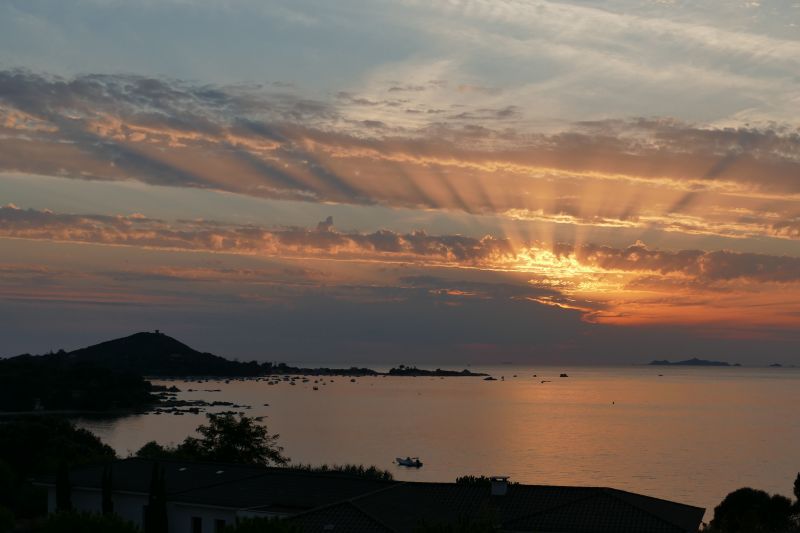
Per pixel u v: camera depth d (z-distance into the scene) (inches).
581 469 5885.8
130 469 2573.8
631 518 1945.1
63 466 2378.2
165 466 2600.9
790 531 2810.0
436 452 7017.7
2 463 3191.4
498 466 6038.4
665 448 7391.7
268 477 2388.0
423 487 2279.8
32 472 3563.0
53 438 4052.7
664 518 1952.5
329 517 1907.0
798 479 3590.1
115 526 1872.5
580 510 1999.3
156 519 2144.4
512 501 2130.9
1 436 3850.9
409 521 1951.3
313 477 2369.6
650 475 5575.8
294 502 2108.8
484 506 1752.0
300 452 6889.8
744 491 3275.1
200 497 2202.3
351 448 7268.7
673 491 4847.4
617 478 5418.3
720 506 3270.2
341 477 2364.7
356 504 1975.9
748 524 2903.5
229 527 1658.5
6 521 2406.5
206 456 3599.9
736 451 7165.4
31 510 2987.2
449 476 5423.2
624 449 7303.2
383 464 6082.7
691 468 5959.6
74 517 1871.3
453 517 2015.3
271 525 1608.0
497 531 1648.6
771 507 3144.7
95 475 2518.5
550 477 5418.3
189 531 2174.0
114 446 6963.6
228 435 3688.5
